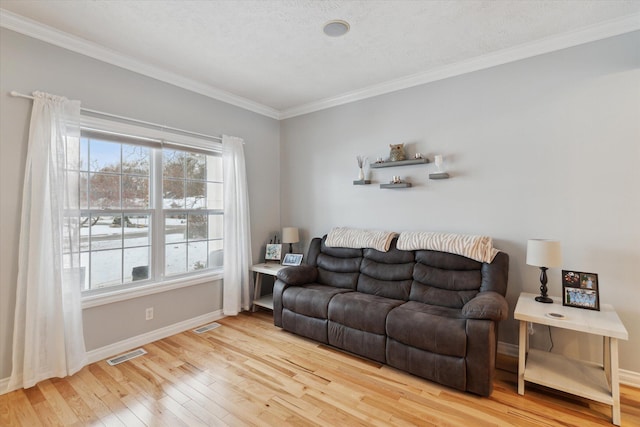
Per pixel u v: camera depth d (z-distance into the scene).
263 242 4.29
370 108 3.65
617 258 2.38
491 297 2.29
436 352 2.25
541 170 2.67
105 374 2.44
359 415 1.97
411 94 3.35
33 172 2.29
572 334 2.53
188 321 3.39
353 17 2.27
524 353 2.17
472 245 2.74
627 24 2.30
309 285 3.41
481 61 2.90
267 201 4.35
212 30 2.43
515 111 2.78
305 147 4.25
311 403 2.09
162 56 2.84
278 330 3.36
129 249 2.98
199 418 1.94
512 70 2.78
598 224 2.44
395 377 2.42
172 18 2.28
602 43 2.41
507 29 2.44
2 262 2.21
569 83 2.54
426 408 2.03
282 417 1.95
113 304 2.79
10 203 2.25
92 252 2.73
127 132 2.88
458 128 3.07
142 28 2.40
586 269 2.48
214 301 3.68
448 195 3.13
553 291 2.62
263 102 4.09
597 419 1.92
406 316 2.43
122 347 2.84
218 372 2.48
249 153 4.09
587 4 2.14
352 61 2.96
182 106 3.34
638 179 2.30
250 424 1.89
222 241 3.87
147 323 3.03
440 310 2.58
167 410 2.02
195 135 3.46
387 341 2.50
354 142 3.79
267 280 4.34
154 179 3.17
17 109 2.28
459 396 2.16
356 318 2.67
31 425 1.88
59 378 2.37
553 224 2.62
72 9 2.16
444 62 3.00
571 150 2.54
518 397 2.15
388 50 2.76
